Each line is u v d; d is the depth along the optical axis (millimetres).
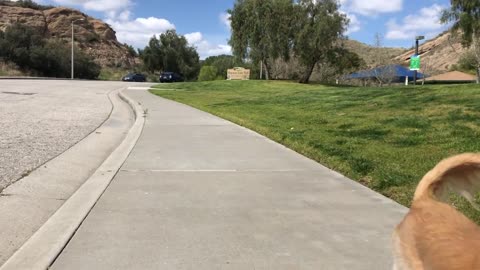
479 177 2850
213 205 5836
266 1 48531
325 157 8625
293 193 6395
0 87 28469
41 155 8906
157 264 4145
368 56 80562
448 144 9023
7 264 4082
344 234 4859
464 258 2307
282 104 20188
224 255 4344
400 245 2830
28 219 5457
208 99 24594
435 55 105188
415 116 12547
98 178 7113
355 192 6445
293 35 48688
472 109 12391
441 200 3039
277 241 4676
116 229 4957
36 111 16469
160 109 18188
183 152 9312
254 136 11539
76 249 4430
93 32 115562
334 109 16344
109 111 17578
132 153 9141
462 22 38688
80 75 77125
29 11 108188
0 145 9734
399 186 6605
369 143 9711
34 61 69000
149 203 5879
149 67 97875
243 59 51906
